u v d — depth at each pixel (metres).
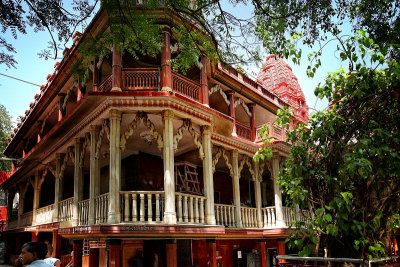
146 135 12.33
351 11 7.75
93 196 10.71
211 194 11.46
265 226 14.90
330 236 5.76
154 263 11.41
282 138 16.34
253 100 16.78
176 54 12.39
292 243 5.89
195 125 11.90
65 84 14.69
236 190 14.09
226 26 7.65
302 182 6.04
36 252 4.58
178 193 10.33
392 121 5.61
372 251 5.38
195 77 13.91
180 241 13.30
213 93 15.74
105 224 9.20
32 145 22.22
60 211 13.67
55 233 13.91
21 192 19.81
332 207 5.31
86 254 11.64
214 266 11.10
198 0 7.23
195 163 15.52
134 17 7.20
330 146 5.89
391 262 6.23
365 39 5.47
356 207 5.61
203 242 13.95
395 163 5.27
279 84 26.45
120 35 7.27
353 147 5.75
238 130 15.44
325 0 7.53
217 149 14.12
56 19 5.96
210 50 8.31
